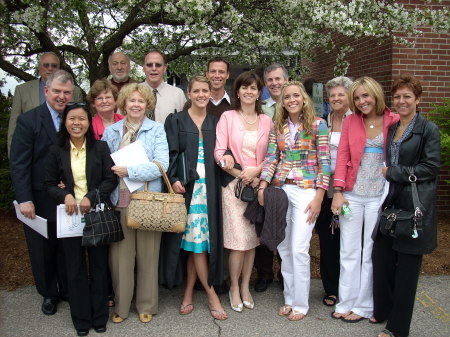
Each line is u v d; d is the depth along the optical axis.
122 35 6.05
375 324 3.64
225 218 3.78
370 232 3.58
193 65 7.27
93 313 3.50
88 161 3.35
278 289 4.36
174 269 3.65
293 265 3.70
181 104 4.48
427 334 3.49
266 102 4.57
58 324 3.62
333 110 4.02
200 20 4.74
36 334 3.46
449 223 6.26
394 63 6.36
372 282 3.66
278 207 3.57
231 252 3.84
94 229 3.24
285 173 3.71
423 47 6.38
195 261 3.74
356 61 7.38
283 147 3.72
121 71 4.96
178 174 3.64
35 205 3.63
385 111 3.50
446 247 5.28
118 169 3.38
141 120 3.66
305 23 5.55
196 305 3.98
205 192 3.71
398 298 3.28
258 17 5.97
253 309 3.92
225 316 3.73
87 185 3.35
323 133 3.65
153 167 3.43
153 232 3.57
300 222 3.66
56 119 3.62
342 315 3.73
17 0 4.77
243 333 3.50
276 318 3.76
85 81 8.92
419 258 3.22
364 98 3.44
